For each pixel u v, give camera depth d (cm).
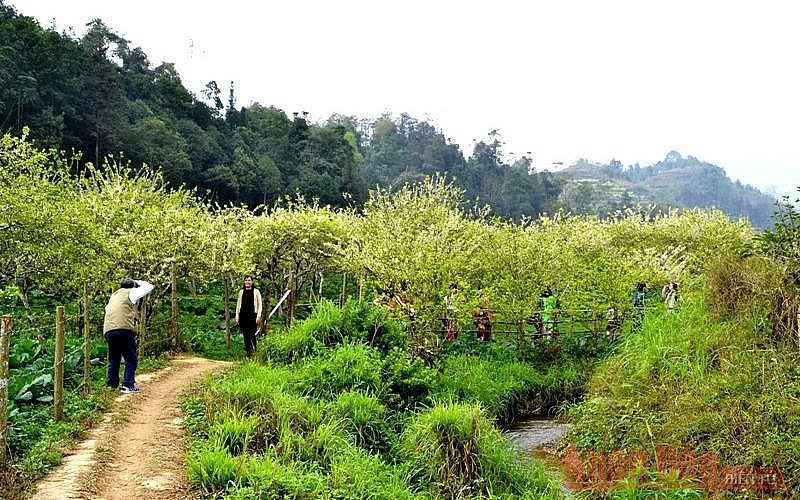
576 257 2156
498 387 1430
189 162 4944
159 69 7225
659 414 1025
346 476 746
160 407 960
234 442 778
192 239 1616
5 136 1144
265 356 1317
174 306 1586
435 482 866
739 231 3192
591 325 1897
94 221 1367
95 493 614
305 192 6016
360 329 1316
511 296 1772
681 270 2503
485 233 1959
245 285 1495
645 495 859
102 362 1255
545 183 10762
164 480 661
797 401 852
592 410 1153
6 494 583
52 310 1647
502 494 862
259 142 6806
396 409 1113
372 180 9094
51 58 4494
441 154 10731
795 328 1004
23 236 1088
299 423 882
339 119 13312
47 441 734
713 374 1026
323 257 2112
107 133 4597
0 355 637
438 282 1485
